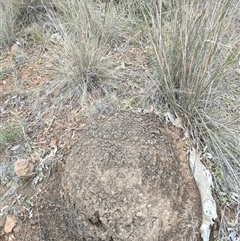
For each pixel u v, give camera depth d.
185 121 1.09
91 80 1.25
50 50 1.41
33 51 1.45
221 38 1.06
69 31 1.41
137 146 1.00
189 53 1.07
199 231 0.92
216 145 1.03
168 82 1.11
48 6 1.56
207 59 1.00
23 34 1.51
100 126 1.08
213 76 1.03
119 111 1.15
